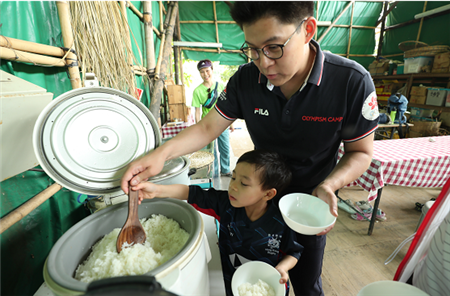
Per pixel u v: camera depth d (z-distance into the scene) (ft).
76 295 1.28
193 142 2.84
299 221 2.37
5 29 2.31
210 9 14.93
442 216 2.12
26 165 2.05
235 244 2.69
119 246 1.93
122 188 2.06
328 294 4.68
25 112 1.77
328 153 2.90
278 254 2.59
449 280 1.84
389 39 17.75
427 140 7.59
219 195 2.85
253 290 1.97
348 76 2.37
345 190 9.12
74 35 3.35
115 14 4.74
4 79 1.68
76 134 2.03
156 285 0.78
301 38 1.92
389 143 7.35
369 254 5.74
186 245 1.66
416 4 15.42
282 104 2.69
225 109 3.04
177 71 14.55
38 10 2.77
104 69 4.08
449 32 13.78
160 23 10.27
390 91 17.16
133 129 2.35
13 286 2.14
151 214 2.49
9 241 2.11
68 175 1.99
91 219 2.11
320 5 15.78
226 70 30.55
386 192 8.87
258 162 2.35
